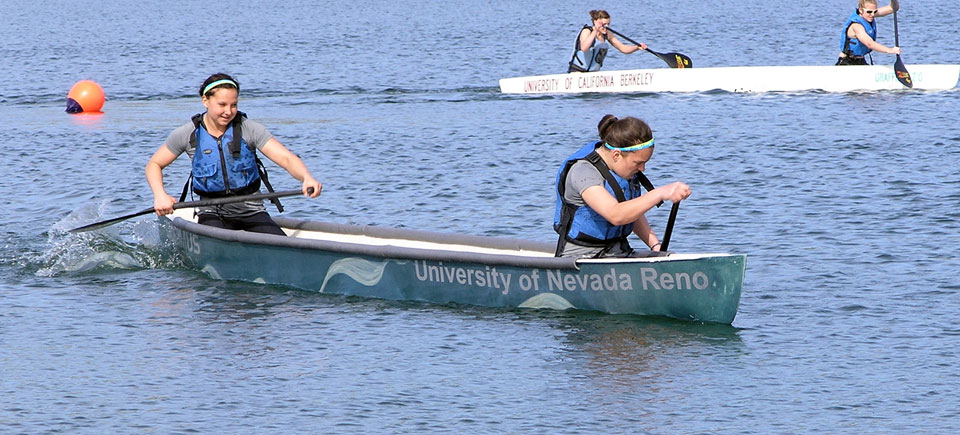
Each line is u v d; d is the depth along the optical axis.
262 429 19.97
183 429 19.98
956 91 68.56
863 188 41.81
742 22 145.50
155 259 32.38
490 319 26.23
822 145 51.38
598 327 25.45
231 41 126.62
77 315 26.92
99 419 20.47
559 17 164.50
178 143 29.83
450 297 27.69
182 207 29.41
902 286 28.75
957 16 140.00
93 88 70.38
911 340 24.45
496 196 42.41
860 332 25.06
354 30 141.75
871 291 28.36
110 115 69.00
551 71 90.69
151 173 29.75
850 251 32.59
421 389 21.81
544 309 26.88
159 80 89.12
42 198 43.53
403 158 51.16
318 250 28.70
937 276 29.59
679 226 36.81
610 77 73.06
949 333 24.86
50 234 36.38
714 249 33.62
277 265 29.58
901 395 21.28
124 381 22.38
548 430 19.80
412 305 27.64
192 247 31.19
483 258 26.89
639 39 123.38
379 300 28.17
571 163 25.92
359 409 20.81
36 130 61.94
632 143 24.86
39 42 129.62
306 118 65.62
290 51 112.06
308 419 20.39
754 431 19.72
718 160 48.69
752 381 22.08
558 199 26.55
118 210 41.44
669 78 72.44
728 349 23.94
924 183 42.41
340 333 25.41
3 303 27.97
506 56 104.06
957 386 21.69
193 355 23.91
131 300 28.27
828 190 41.69
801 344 24.27
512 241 29.83
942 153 48.66
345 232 32.78
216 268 30.69
